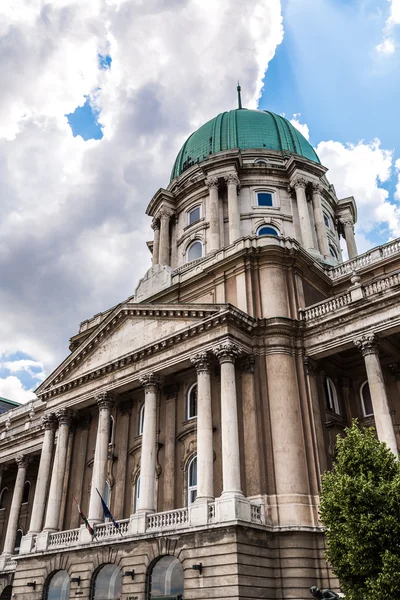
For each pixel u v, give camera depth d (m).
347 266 36.50
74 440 35.97
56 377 36.03
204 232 46.59
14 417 51.03
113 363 32.00
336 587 22.66
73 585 27.36
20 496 42.41
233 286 31.92
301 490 24.92
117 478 32.31
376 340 26.58
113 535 27.14
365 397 31.14
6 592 38.03
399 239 34.88
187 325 29.83
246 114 54.84
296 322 29.12
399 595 15.90
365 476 18.12
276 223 45.50
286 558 23.16
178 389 32.03
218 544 22.52
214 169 48.06
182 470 29.47
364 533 16.98
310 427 26.91
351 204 51.69
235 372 28.23
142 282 39.06
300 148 52.78
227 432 25.14
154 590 24.36
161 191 51.16
